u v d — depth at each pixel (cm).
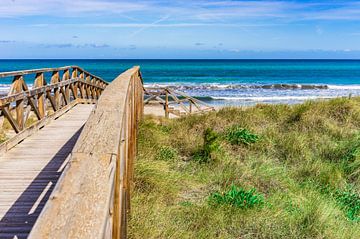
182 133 900
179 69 9319
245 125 966
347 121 991
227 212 494
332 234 457
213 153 739
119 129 174
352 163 723
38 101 767
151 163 638
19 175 471
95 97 1563
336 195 611
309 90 4306
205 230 441
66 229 95
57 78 893
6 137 734
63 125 786
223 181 619
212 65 12175
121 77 429
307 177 676
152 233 402
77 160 138
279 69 9781
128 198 401
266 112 1119
